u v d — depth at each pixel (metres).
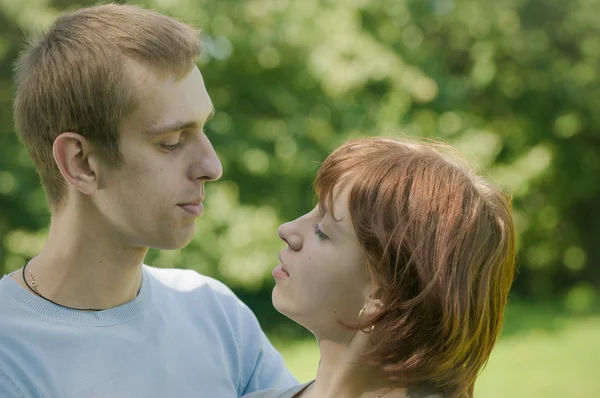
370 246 1.42
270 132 7.77
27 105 1.61
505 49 9.95
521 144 9.86
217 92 7.84
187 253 7.09
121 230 1.57
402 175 1.44
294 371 6.48
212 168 1.57
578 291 10.77
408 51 8.67
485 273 1.44
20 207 7.33
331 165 1.51
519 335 8.42
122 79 1.50
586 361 7.22
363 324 1.43
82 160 1.54
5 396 1.46
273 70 7.87
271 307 8.59
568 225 10.83
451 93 8.80
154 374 1.62
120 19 1.56
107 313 1.60
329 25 7.75
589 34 10.24
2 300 1.56
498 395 6.23
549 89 10.14
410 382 1.43
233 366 1.80
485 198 1.47
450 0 9.55
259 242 7.25
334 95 7.83
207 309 1.82
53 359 1.53
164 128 1.51
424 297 1.38
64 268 1.58
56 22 1.63
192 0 7.14
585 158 10.59
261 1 7.52
